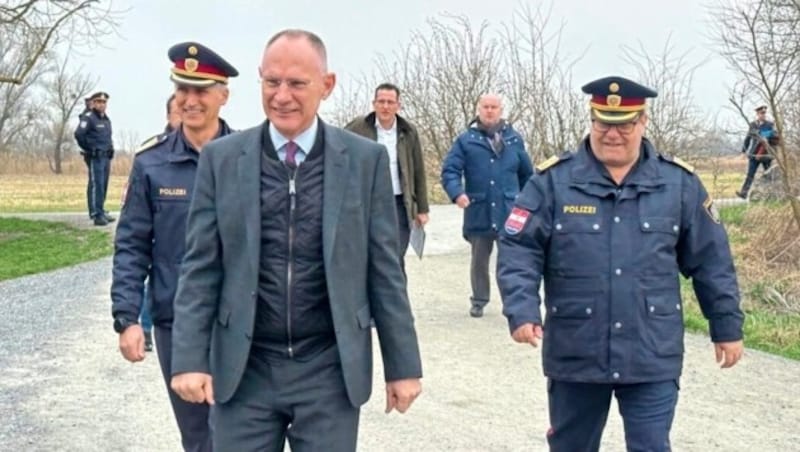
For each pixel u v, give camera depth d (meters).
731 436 5.66
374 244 3.16
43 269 13.43
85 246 16.11
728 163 15.82
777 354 8.12
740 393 6.68
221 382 3.08
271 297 3.05
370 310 3.19
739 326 3.94
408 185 8.48
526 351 7.84
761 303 10.38
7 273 12.98
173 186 4.07
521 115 24.69
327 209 3.05
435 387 6.70
